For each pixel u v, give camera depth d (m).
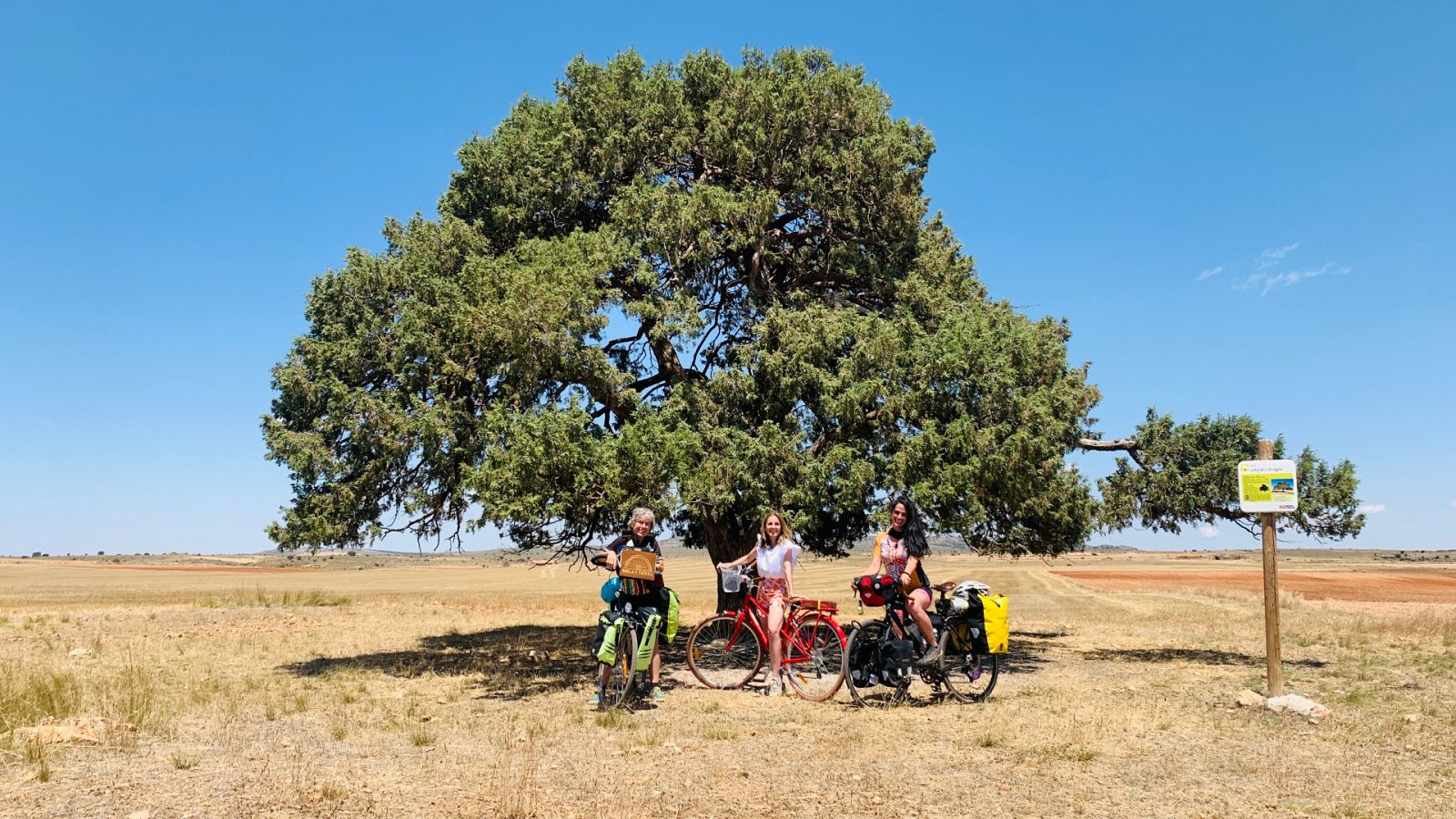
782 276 16.84
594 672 12.16
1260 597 34.31
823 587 46.38
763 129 15.22
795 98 15.18
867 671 8.74
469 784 5.76
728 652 9.94
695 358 16.55
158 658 13.78
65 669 12.21
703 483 11.83
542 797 5.41
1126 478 13.91
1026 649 14.77
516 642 16.77
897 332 13.00
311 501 13.27
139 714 7.89
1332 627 18.62
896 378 12.61
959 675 9.42
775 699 9.14
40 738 6.86
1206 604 29.45
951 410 12.46
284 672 12.30
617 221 14.52
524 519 10.59
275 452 13.56
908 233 15.86
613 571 8.95
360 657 14.12
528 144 15.24
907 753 6.55
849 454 12.48
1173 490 13.34
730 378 13.45
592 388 13.40
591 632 18.94
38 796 5.38
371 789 5.62
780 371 13.27
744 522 15.15
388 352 13.98
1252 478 8.96
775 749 6.73
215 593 41.25
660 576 8.83
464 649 15.47
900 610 8.88
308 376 13.97
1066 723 7.69
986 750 6.66
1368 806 5.16
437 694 10.10
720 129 14.94
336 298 14.43
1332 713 8.06
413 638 17.50
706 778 5.86
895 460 12.05
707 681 9.94
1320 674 11.20
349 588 55.72
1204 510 13.55
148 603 29.58
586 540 14.41
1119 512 13.80
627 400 13.39
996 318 14.07
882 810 5.12
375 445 13.42
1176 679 10.73
